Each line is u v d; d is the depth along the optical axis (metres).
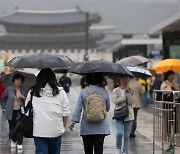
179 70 29.70
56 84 17.64
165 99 25.62
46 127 17.19
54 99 17.42
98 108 18.45
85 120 18.83
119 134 23.38
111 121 41.88
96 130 18.70
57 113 17.34
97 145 18.94
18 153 24.78
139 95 31.09
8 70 36.75
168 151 22.78
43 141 17.34
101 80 19.25
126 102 23.48
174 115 22.50
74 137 31.53
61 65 17.86
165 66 27.83
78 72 19.03
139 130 35.59
